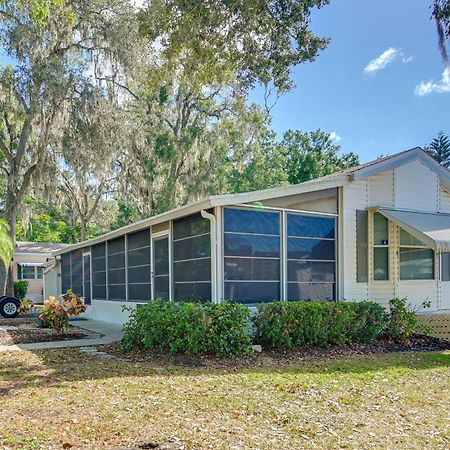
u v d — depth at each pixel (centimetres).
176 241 1162
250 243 1018
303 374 724
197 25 1036
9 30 1844
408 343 1066
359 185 1181
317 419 506
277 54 1064
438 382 695
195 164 2595
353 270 1154
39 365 785
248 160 3002
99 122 1973
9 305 1861
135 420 479
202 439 434
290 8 1025
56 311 1191
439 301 1259
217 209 985
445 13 1027
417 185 1273
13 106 2011
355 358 884
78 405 529
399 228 1202
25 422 469
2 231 1443
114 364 786
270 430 467
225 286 980
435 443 450
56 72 1881
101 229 3509
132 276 1434
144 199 2516
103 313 1653
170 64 1197
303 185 1083
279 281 1050
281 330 940
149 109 2462
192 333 853
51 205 2436
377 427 489
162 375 698
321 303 1002
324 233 1125
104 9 1978
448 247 1070
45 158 2077
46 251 3147
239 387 630
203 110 2634
